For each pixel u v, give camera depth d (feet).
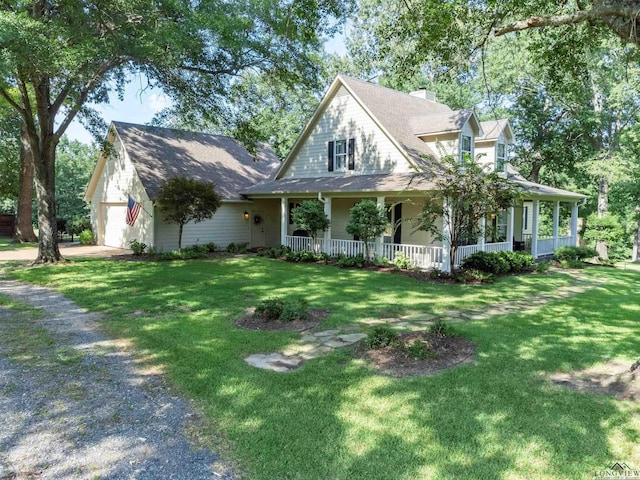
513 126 88.02
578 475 10.55
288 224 69.87
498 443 11.91
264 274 41.83
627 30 18.34
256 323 23.72
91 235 72.59
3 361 18.12
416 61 34.14
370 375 16.57
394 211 56.18
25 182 73.00
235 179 69.67
